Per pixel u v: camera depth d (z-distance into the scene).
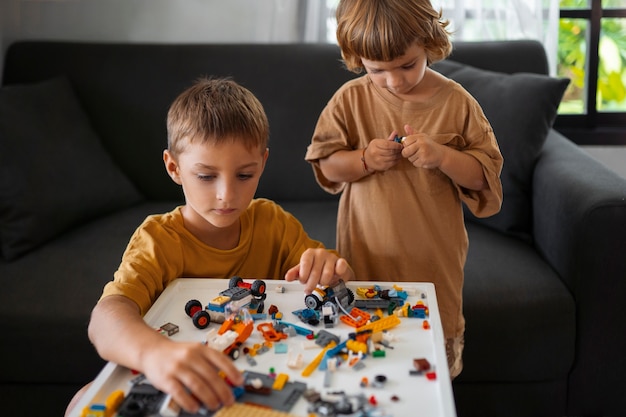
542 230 1.78
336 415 0.75
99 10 2.42
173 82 2.16
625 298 1.56
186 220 1.17
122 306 0.95
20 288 1.60
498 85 1.96
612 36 2.51
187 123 1.07
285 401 0.78
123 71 2.18
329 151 1.31
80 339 1.54
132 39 2.44
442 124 1.24
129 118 2.16
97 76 2.18
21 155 1.83
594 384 1.61
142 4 2.42
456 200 1.29
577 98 2.54
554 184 1.72
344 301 1.00
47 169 1.87
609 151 2.48
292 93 2.13
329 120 1.33
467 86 2.01
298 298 1.05
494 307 1.57
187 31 2.43
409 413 0.76
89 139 2.05
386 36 1.10
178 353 0.80
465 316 1.57
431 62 1.25
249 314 0.97
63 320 1.53
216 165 1.05
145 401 0.78
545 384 1.62
